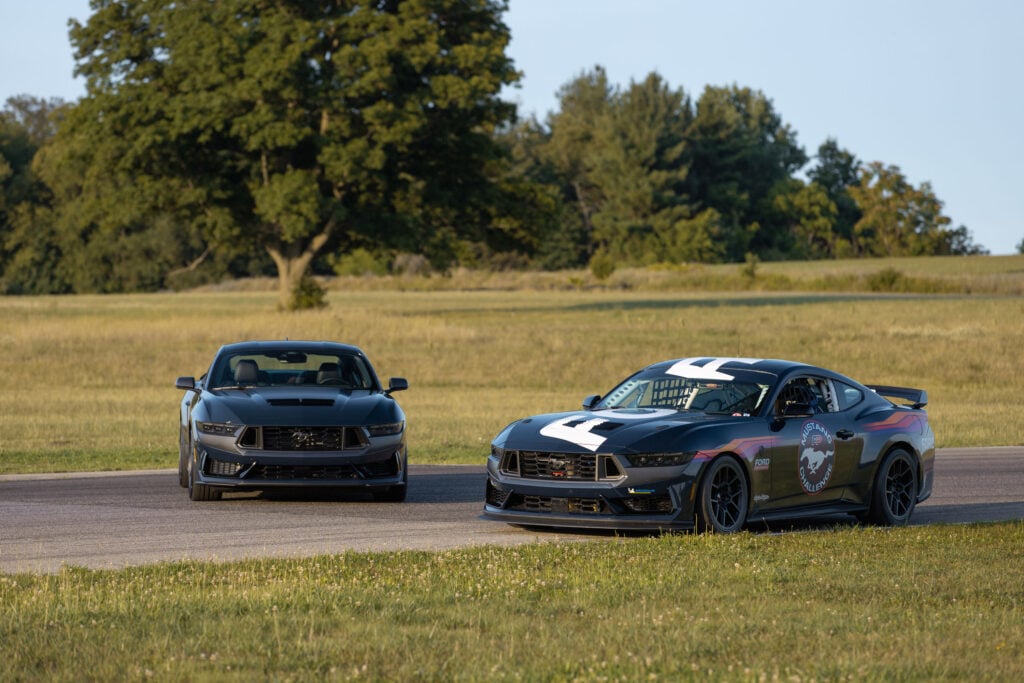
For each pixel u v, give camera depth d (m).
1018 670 20.44
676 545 32.81
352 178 187.88
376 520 39.38
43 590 26.09
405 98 191.12
